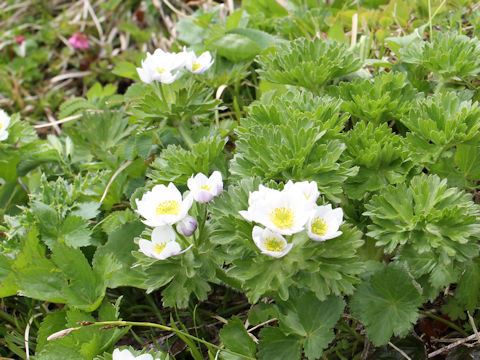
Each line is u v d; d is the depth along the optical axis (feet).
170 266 1.06
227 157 1.57
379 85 1.32
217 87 1.75
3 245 1.34
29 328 1.34
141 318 1.37
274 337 1.09
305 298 1.09
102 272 1.24
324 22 1.89
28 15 2.76
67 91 2.42
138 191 1.38
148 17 2.51
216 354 1.14
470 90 1.39
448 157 1.22
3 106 2.33
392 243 1.05
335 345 1.20
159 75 1.31
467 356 1.12
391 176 1.17
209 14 2.01
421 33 1.62
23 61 2.48
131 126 1.65
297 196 0.92
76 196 1.42
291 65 1.42
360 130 1.20
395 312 1.08
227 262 1.04
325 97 1.26
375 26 1.83
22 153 1.63
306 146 1.12
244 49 1.75
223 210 1.03
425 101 1.21
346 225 1.01
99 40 2.53
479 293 1.11
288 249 0.93
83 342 1.16
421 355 1.13
